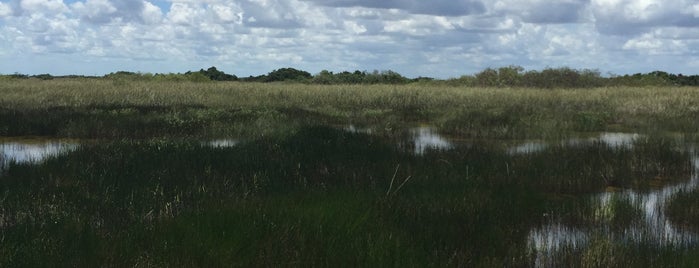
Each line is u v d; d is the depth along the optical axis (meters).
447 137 13.70
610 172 8.30
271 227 5.00
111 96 21.83
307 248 4.61
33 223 5.30
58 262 4.30
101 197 6.33
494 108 19.81
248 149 9.62
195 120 14.40
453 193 6.64
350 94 24.36
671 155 9.45
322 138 11.27
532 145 11.99
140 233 4.93
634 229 5.72
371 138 11.65
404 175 7.85
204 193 6.51
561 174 8.05
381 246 4.64
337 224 5.17
